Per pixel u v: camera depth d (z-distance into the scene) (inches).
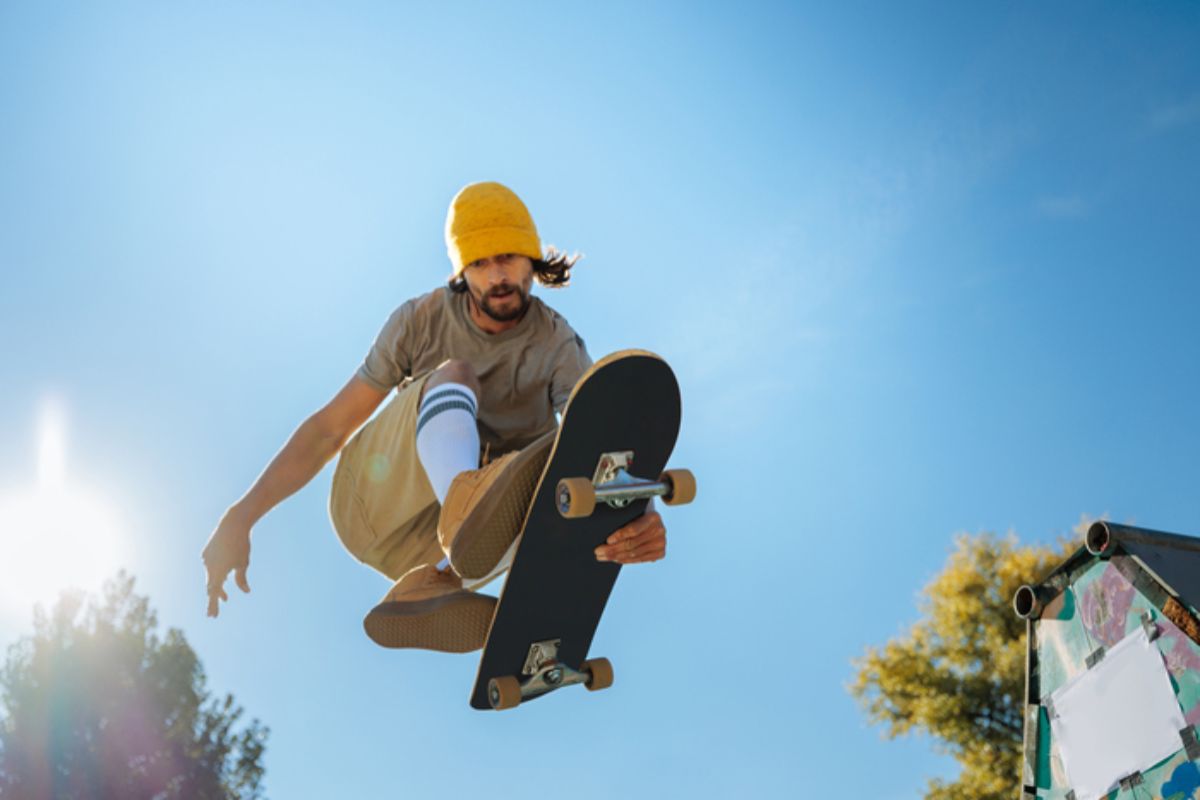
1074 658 107.9
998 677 608.4
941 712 612.7
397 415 127.6
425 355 135.6
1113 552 102.5
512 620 112.0
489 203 126.9
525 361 134.7
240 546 135.9
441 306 135.3
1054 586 111.1
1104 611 104.4
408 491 127.4
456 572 111.8
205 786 629.9
